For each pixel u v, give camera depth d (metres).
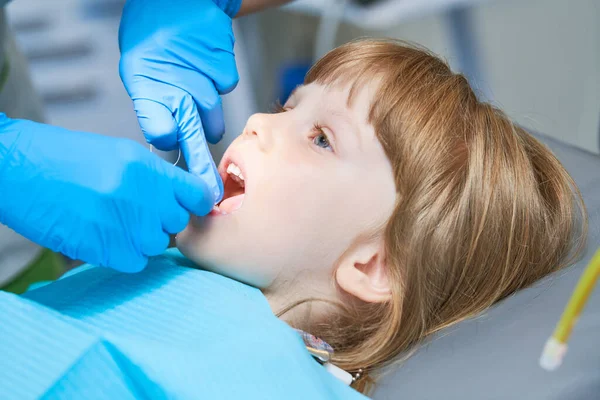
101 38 1.96
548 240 0.96
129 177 0.80
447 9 1.71
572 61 1.80
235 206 0.92
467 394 0.81
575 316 0.80
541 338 0.84
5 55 1.18
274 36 1.85
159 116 0.92
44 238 0.79
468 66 1.85
